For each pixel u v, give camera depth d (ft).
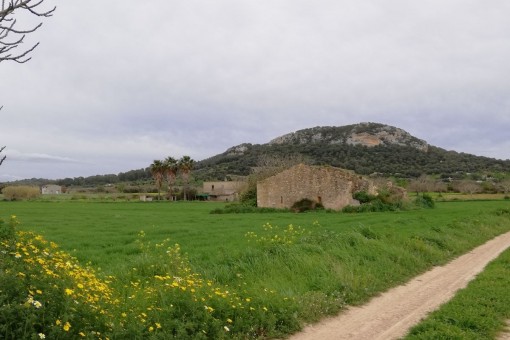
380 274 47.44
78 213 171.53
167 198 377.71
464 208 188.14
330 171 190.49
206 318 27.09
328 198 189.16
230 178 492.54
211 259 51.13
